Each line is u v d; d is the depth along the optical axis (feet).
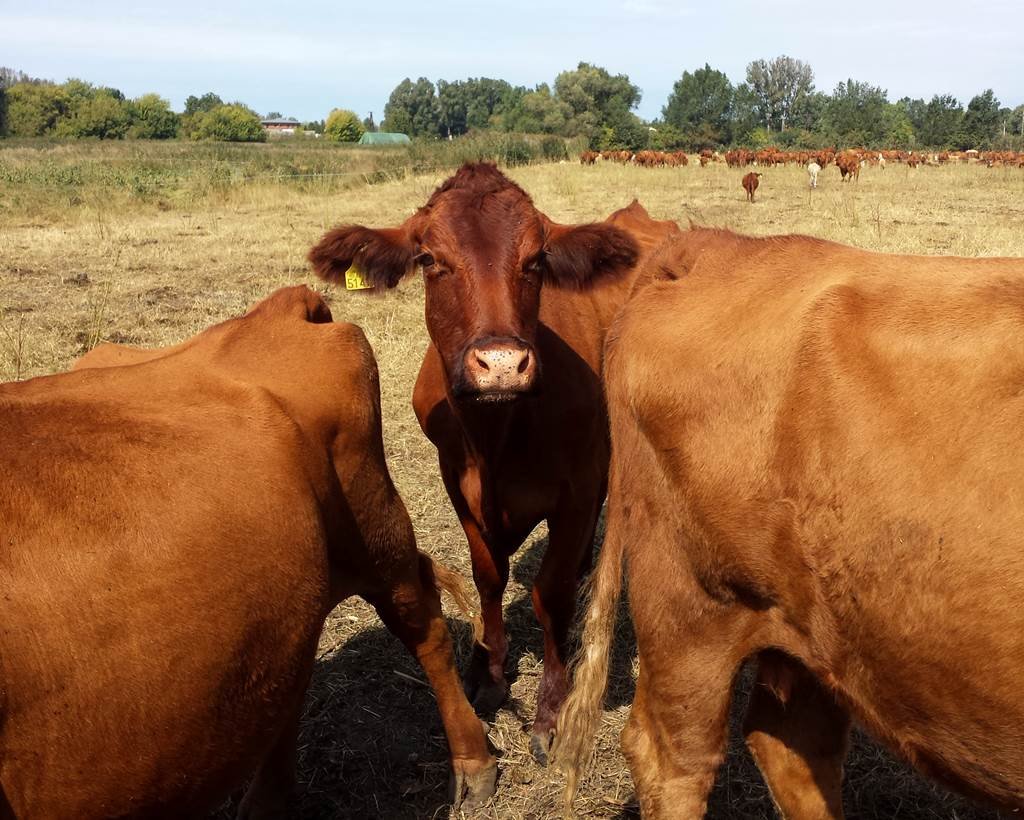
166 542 7.68
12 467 7.49
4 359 25.77
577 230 13.12
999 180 107.14
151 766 7.61
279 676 8.56
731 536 7.73
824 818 9.05
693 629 8.38
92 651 7.20
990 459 6.31
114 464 7.88
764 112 443.73
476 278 11.76
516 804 11.48
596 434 13.15
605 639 9.07
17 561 7.10
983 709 6.46
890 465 6.67
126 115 321.52
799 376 7.24
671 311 8.38
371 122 530.27
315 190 80.59
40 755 7.06
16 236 51.60
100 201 68.28
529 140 149.59
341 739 12.50
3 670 6.81
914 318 6.96
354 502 9.95
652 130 361.51
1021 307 6.65
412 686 13.61
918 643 6.63
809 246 8.22
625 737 9.02
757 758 9.37
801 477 7.18
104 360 11.15
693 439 7.93
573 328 13.71
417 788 11.65
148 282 38.34
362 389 10.12
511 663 14.42
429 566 11.51
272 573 8.31
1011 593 6.17
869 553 6.79
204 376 9.28
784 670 8.46
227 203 71.46
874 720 7.30
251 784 11.09
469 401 11.45
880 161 139.74
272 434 8.86
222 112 323.78
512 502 12.89
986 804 7.04
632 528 8.75
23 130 303.07
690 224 10.75
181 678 7.60
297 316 10.42
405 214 62.34
